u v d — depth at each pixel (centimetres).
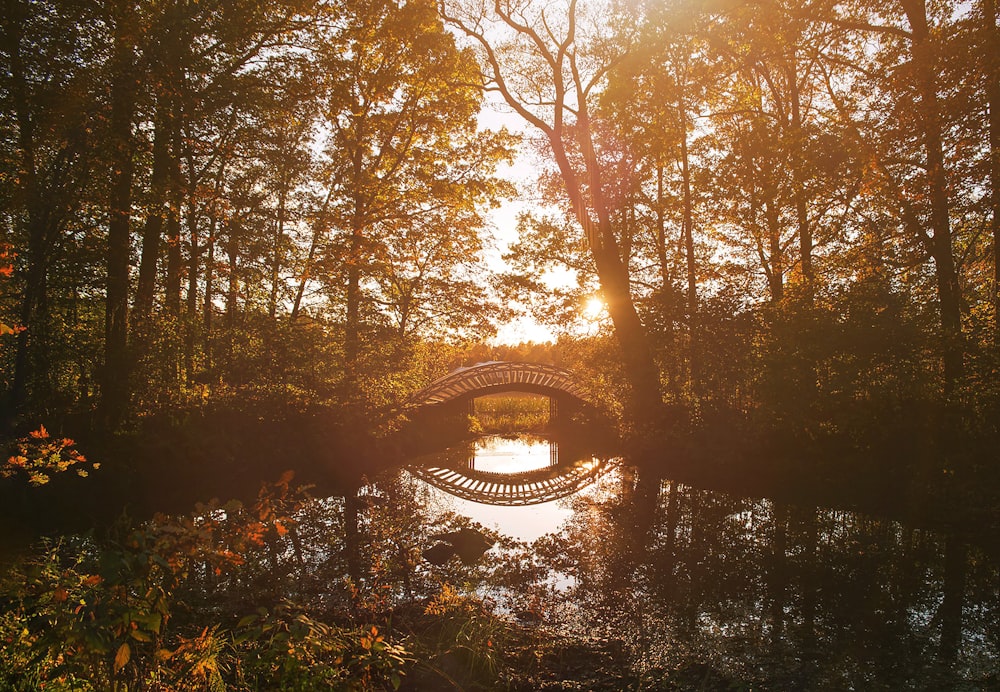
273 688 404
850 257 1442
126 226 1361
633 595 722
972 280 1502
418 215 2159
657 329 1727
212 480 1376
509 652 564
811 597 714
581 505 1255
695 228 2164
